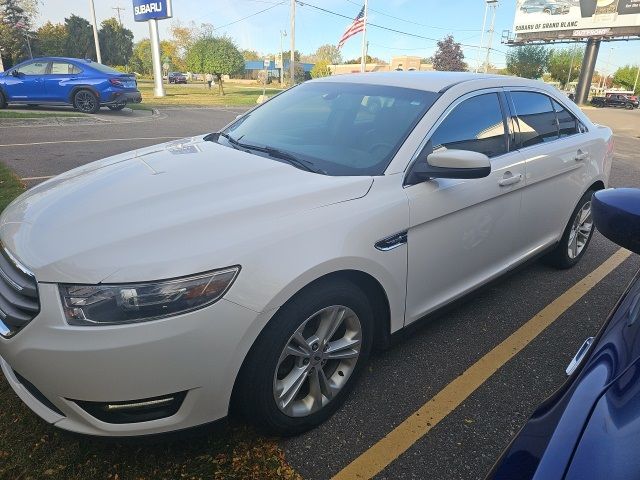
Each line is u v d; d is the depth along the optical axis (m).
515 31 52.78
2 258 2.19
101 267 1.90
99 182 2.59
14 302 2.02
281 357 2.17
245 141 3.24
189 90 38.03
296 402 2.41
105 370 1.87
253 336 2.03
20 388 2.20
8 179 6.50
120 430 1.97
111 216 2.18
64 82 15.12
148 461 2.20
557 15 49.06
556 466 1.04
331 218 2.29
